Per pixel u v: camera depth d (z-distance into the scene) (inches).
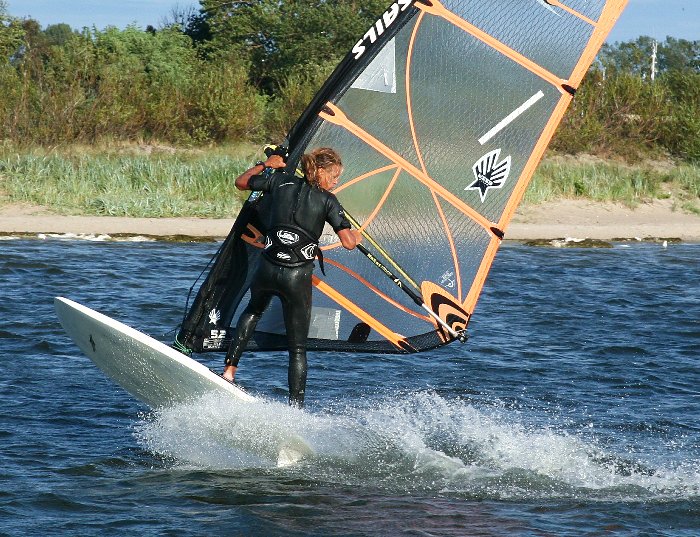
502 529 800.3
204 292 970.1
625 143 4119.1
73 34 4097.0
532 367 1365.7
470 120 1017.5
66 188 3002.0
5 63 4343.0
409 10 1001.5
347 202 1002.7
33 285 1862.7
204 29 5334.6
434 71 1011.3
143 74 4114.2
